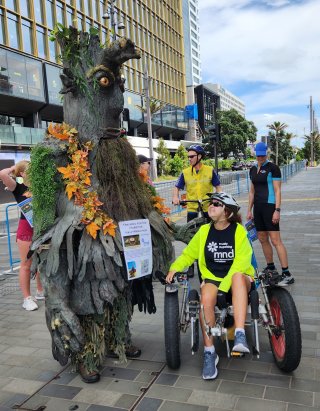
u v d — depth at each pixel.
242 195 20.11
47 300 3.23
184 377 3.45
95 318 3.44
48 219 3.34
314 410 2.90
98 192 3.35
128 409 3.04
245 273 3.57
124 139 3.53
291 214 12.81
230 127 70.50
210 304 3.42
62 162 3.35
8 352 4.09
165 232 3.71
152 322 4.67
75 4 35.66
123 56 3.27
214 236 3.63
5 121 29.30
